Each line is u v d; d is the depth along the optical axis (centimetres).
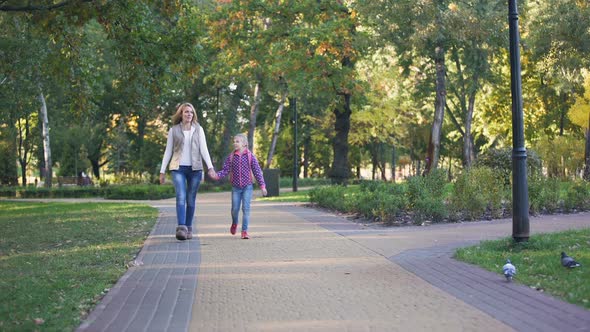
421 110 4844
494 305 595
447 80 3716
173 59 1584
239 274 786
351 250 987
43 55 1994
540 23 3356
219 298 648
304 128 5947
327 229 1302
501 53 3394
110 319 554
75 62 1684
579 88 3725
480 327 518
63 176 5406
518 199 948
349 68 2705
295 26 2756
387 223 1405
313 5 2705
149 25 1538
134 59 1569
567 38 3269
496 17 2611
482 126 4584
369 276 763
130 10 1468
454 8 2630
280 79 3256
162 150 5319
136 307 602
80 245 1115
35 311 578
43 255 989
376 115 4453
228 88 4322
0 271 832
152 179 5300
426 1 2534
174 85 1680
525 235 944
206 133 4512
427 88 3316
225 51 2952
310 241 1105
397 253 945
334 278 752
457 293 655
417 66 3281
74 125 5191
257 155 6569
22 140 5975
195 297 653
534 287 661
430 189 1627
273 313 581
